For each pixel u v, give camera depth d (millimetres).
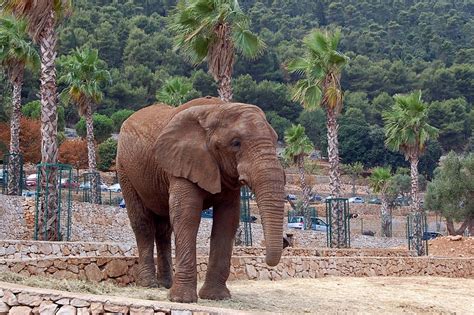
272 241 8633
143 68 123500
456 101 132625
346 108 137000
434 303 13867
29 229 26406
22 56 33312
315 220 51219
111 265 12578
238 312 7754
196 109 9922
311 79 33031
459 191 52094
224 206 10297
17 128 33562
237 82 129000
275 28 191875
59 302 8039
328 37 32781
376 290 15766
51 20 20906
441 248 37500
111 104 112500
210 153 9633
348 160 117750
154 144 10023
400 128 41125
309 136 124250
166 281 12055
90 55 39594
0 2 20781
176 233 9703
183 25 25734
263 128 9352
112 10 155000
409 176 92312
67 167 21531
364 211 74375
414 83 152375
